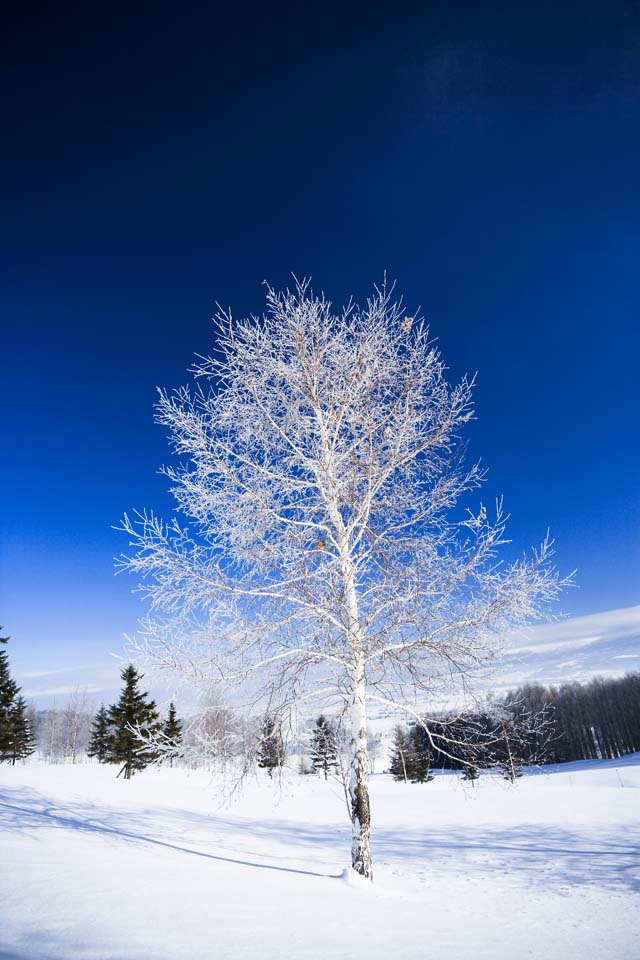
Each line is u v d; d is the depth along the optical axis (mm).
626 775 36125
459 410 8406
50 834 10508
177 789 27359
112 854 8922
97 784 26047
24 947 4121
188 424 8000
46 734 69438
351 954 4570
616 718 64562
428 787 32531
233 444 8336
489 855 14000
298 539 8141
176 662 7238
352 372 8414
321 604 7863
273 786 8125
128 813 18281
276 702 7703
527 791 28109
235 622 7648
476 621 7441
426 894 8867
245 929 5145
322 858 12164
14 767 30688
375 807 26297
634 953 5680
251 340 8625
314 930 5328
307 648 7984
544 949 5660
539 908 8281
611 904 8602
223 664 7504
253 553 7801
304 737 7977
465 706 7543
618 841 15609
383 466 8562
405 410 8305
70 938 4441
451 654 7531
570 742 56438
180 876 7586
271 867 9609
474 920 7055
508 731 7453
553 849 14805
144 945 4379
